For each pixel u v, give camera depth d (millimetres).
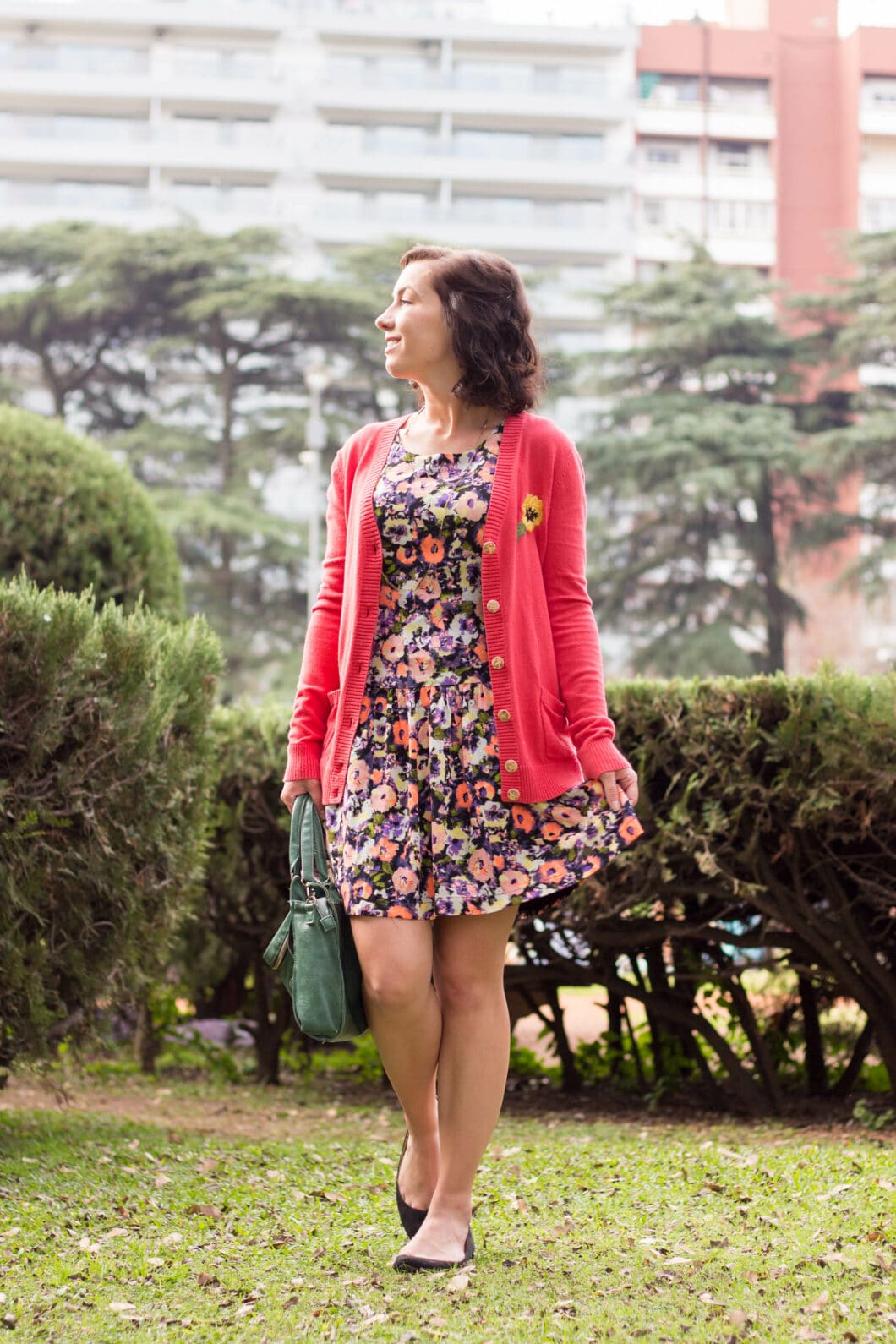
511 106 64188
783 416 39844
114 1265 2658
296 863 2668
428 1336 2152
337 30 66125
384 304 41719
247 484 39594
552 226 63812
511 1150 4078
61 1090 4305
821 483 39781
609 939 5176
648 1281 2443
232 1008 6730
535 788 2584
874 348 40844
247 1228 2994
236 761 5734
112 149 62500
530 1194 3369
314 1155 3984
